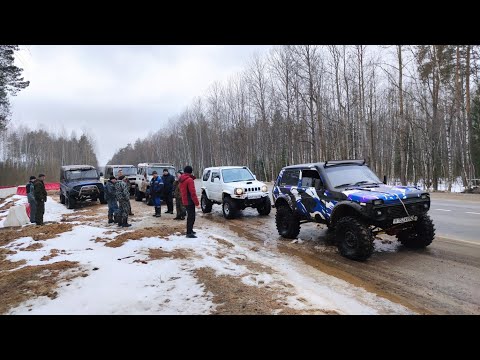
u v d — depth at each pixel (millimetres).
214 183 13406
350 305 4301
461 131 27906
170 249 7160
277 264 6293
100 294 4633
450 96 29125
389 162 40781
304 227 9984
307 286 5059
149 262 6137
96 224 11336
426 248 6984
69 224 10969
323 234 8922
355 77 31688
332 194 7031
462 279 5160
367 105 33594
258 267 5980
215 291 4684
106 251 7082
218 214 13633
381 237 8117
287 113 34375
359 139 32688
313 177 7785
